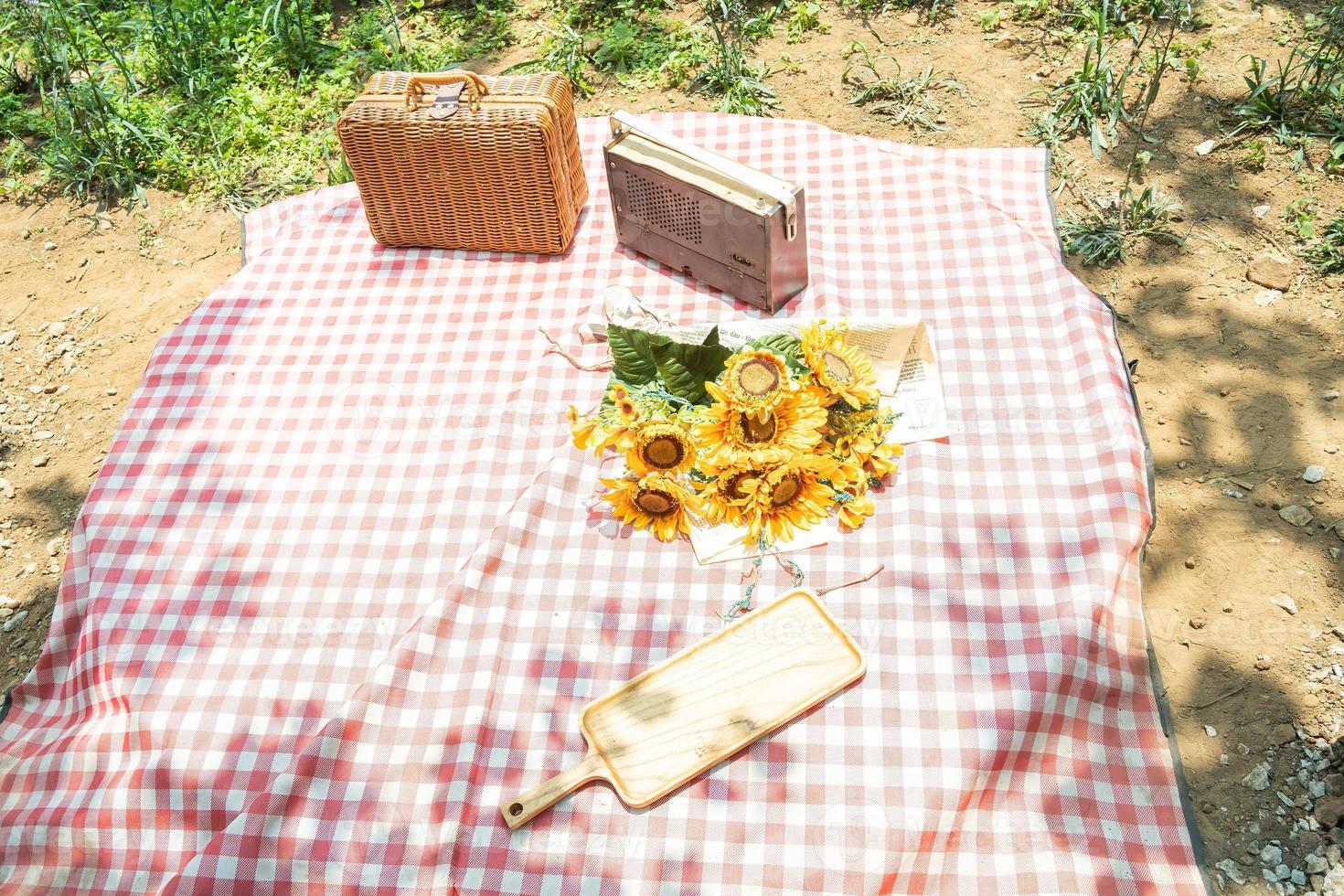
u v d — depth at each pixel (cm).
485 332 147
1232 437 155
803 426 114
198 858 102
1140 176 193
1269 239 179
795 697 108
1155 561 144
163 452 137
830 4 243
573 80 233
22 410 184
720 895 100
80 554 129
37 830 109
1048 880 102
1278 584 140
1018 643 111
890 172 161
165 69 245
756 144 171
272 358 146
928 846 102
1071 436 126
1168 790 107
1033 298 140
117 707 117
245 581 124
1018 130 206
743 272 142
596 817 104
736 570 118
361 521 128
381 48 248
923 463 124
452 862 102
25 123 235
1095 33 221
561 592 118
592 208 164
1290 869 118
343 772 107
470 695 111
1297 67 205
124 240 212
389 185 152
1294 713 129
